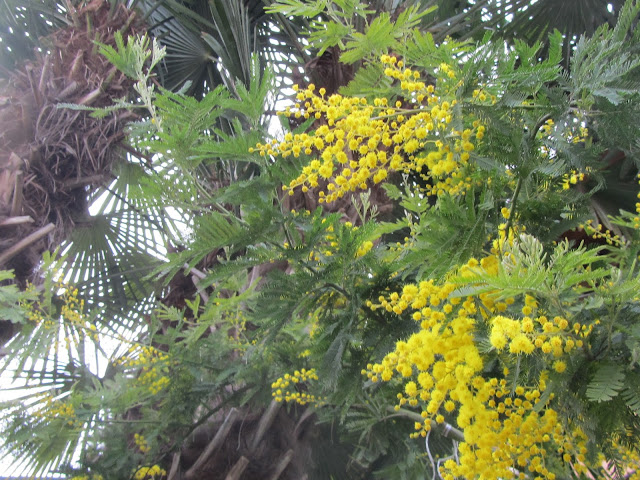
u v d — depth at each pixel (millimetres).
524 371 1120
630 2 1085
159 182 1624
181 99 1631
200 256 1430
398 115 1217
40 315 2975
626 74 1045
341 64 3068
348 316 1464
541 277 939
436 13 4047
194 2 5266
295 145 1294
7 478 2930
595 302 1003
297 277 1466
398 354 1142
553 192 1271
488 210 1229
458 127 1119
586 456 1109
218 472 2824
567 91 1156
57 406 2984
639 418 1021
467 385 1103
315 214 1431
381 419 2393
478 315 1118
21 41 4484
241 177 3162
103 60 3646
